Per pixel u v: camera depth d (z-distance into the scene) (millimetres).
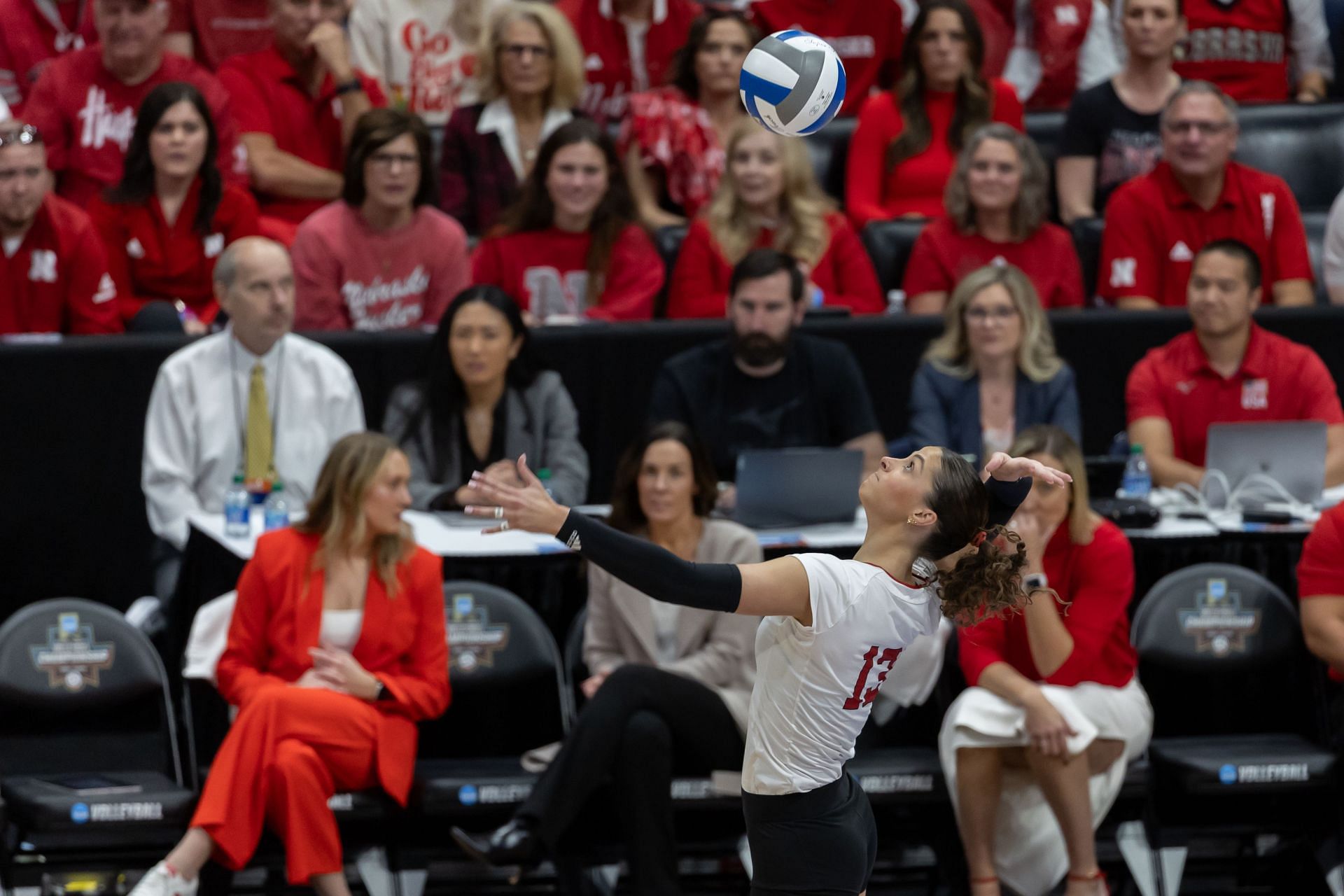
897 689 17906
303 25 26562
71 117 25703
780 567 11703
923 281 24938
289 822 16172
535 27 26219
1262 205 25578
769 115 12867
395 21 28297
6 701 17625
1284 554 19844
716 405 21750
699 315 24609
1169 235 25500
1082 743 17000
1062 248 25000
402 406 21219
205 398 20828
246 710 16562
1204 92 25094
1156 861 17922
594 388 23062
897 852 18609
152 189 24234
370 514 17531
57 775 17625
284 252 20734
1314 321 23922
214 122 24469
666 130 26547
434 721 18469
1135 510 19812
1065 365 21953
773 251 21469
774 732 12172
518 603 18500
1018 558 12211
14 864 16719
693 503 18500
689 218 26734
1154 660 18469
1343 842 17672
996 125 24719
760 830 12391
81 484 21938
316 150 27047
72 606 18016
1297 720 18750
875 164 27312
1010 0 30797
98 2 25375
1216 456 20969
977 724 17125
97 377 21891
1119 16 30938
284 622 17438
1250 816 18062
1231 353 22438
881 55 29672
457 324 20766
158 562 20719
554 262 24594
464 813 17062
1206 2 30797
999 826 17703
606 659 18188
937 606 12359
